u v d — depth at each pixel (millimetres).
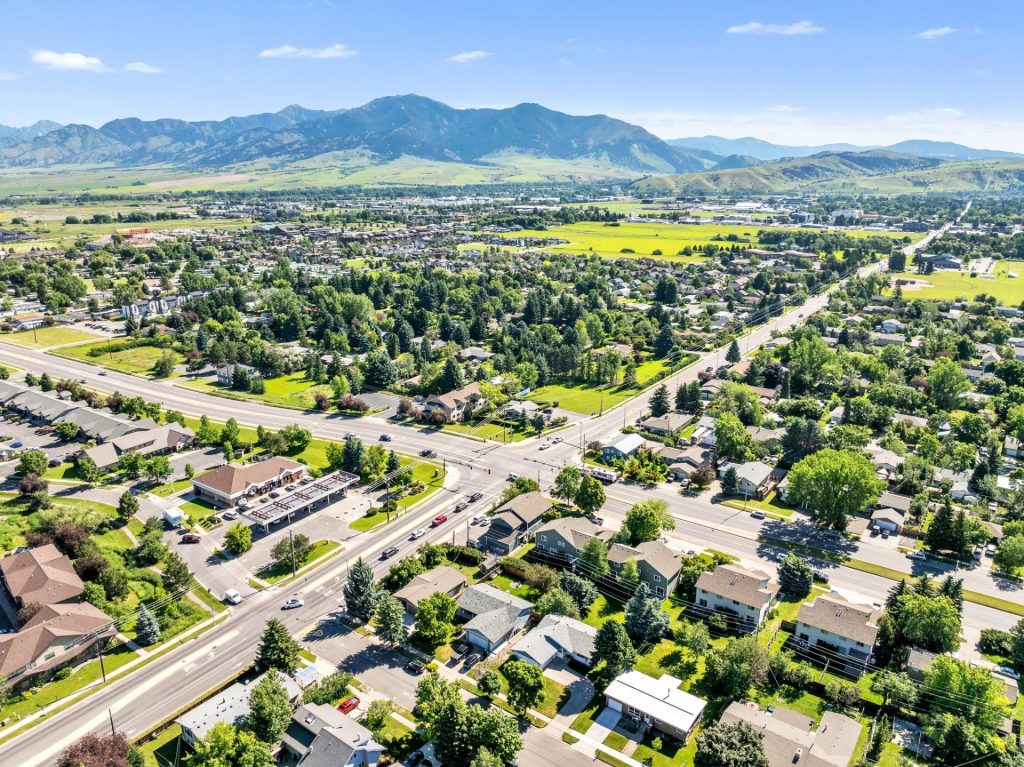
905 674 88500
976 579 114812
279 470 149250
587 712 86812
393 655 96875
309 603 108625
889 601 102812
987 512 131625
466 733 76125
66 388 196625
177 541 125750
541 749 80562
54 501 137125
